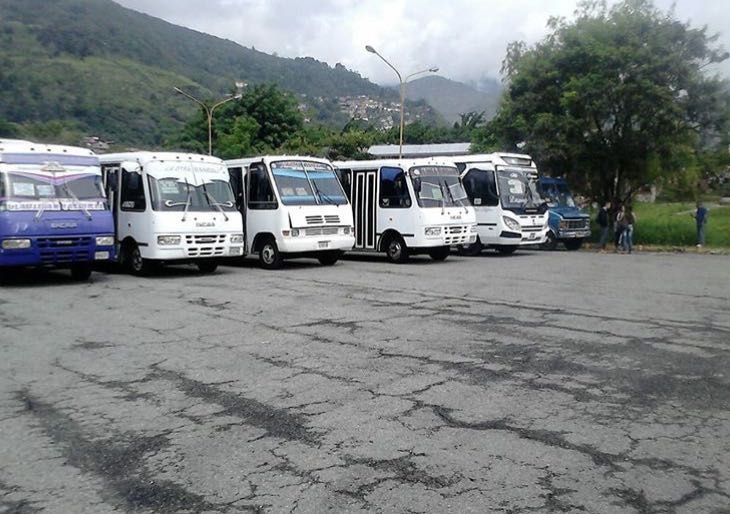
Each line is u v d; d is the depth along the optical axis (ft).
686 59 90.02
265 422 18.40
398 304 37.83
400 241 61.77
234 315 34.45
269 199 56.13
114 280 49.55
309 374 23.12
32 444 16.99
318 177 58.65
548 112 96.37
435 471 15.19
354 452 16.28
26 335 29.68
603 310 35.94
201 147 209.56
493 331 30.30
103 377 22.93
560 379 22.47
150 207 50.19
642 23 91.66
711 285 47.24
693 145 91.86
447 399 20.30
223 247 52.44
